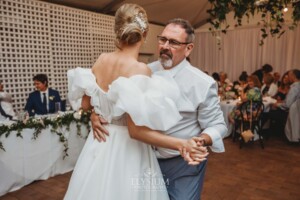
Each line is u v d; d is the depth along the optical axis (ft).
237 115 15.74
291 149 14.70
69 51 17.80
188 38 4.19
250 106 14.85
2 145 9.10
